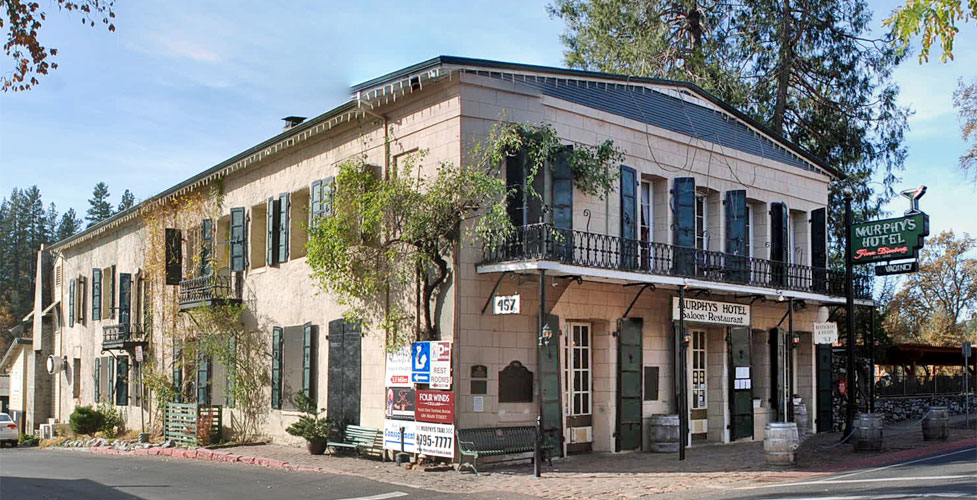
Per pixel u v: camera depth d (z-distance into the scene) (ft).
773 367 68.44
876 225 61.82
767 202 69.67
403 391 51.67
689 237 60.13
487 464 48.96
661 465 49.93
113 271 98.43
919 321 154.51
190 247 80.48
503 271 48.06
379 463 52.11
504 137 48.91
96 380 99.71
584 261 51.24
